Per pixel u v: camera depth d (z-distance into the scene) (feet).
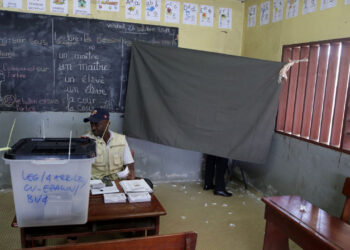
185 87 10.59
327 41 8.86
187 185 12.76
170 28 12.25
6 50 10.69
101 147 7.68
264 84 10.02
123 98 12.09
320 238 5.01
